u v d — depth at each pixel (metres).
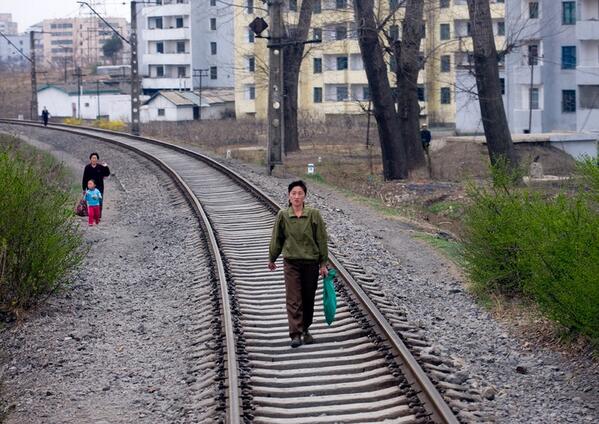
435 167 34.84
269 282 13.10
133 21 54.84
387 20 30.97
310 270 9.95
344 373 9.05
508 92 55.62
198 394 8.53
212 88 98.19
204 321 11.16
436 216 22.98
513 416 7.89
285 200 21.84
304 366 9.29
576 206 10.75
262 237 17.02
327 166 35.94
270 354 9.76
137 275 14.84
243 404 7.94
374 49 30.75
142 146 42.97
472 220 13.33
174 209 22.14
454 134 62.50
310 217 9.97
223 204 21.84
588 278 9.30
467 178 18.80
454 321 11.44
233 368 8.58
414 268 15.15
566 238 10.18
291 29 41.97
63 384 9.26
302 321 9.99
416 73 32.59
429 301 12.58
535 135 45.00
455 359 9.49
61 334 11.13
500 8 66.62
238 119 78.25
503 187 13.68
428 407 7.70
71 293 13.33
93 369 9.70
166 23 98.38
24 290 11.98
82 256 14.02
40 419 8.27
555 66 54.16
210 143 51.22
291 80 41.84
